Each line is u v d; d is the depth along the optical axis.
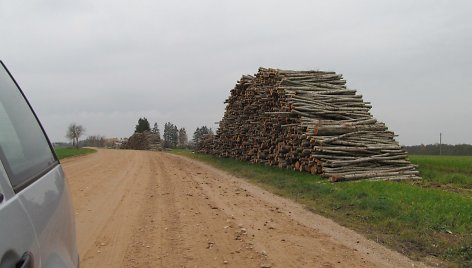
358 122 17.55
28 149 2.62
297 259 6.23
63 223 2.64
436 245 7.25
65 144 78.31
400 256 6.70
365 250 6.93
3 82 2.75
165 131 104.38
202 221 8.45
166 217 8.77
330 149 15.92
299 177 16.12
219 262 5.95
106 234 7.30
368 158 16.00
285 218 9.16
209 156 33.69
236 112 27.77
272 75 20.91
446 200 10.49
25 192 2.05
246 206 10.45
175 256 6.15
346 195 11.44
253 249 6.61
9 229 1.66
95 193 11.88
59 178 2.99
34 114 3.26
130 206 9.91
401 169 16.27
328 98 18.75
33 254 1.86
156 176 17.27
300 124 17.42
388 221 8.70
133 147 80.12
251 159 24.19
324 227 8.46
